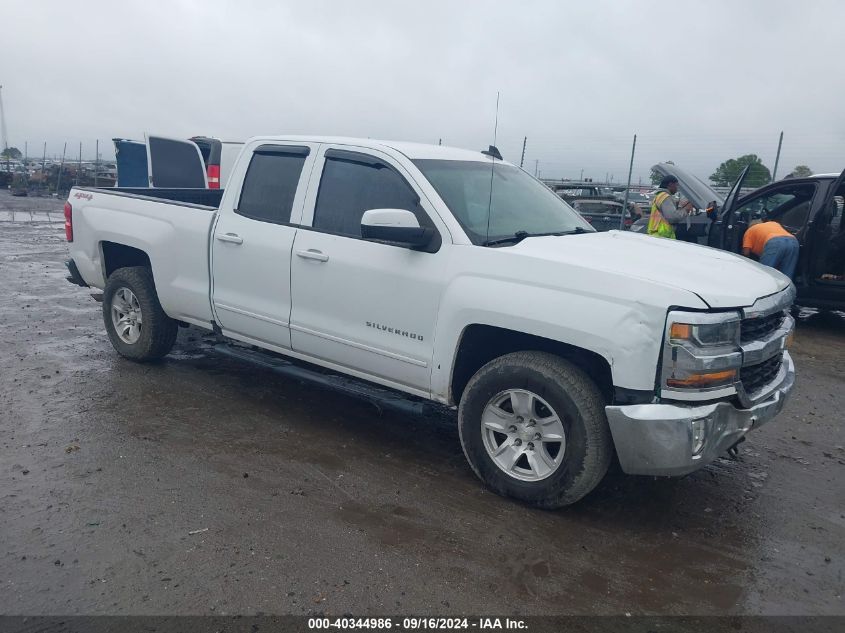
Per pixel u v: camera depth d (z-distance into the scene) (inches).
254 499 159.5
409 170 179.2
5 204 943.0
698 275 153.3
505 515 157.1
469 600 126.7
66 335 287.4
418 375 173.6
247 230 203.9
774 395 163.2
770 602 129.8
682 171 431.5
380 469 178.1
